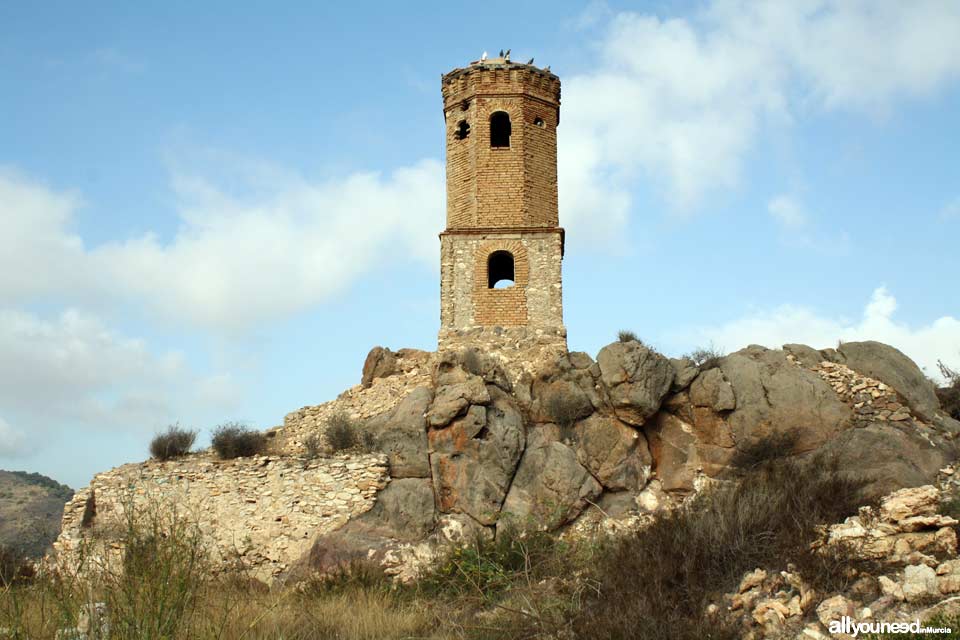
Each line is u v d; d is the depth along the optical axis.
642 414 29.70
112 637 12.96
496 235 35.84
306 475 29.17
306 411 34.19
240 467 29.53
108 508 29.12
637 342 31.14
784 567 17.59
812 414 28.41
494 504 28.45
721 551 18.41
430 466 29.55
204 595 15.72
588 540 23.11
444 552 26.11
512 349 33.75
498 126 39.59
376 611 19.70
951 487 25.28
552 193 37.19
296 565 27.66
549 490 28.59
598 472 29.34
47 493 48.22
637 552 19.55
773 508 19.75
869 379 29.61
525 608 18.62
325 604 20.48
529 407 31.11
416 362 35.12
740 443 28.83
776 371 29.67
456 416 29.77
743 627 16.27
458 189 37.09
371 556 27.12
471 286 35.22
